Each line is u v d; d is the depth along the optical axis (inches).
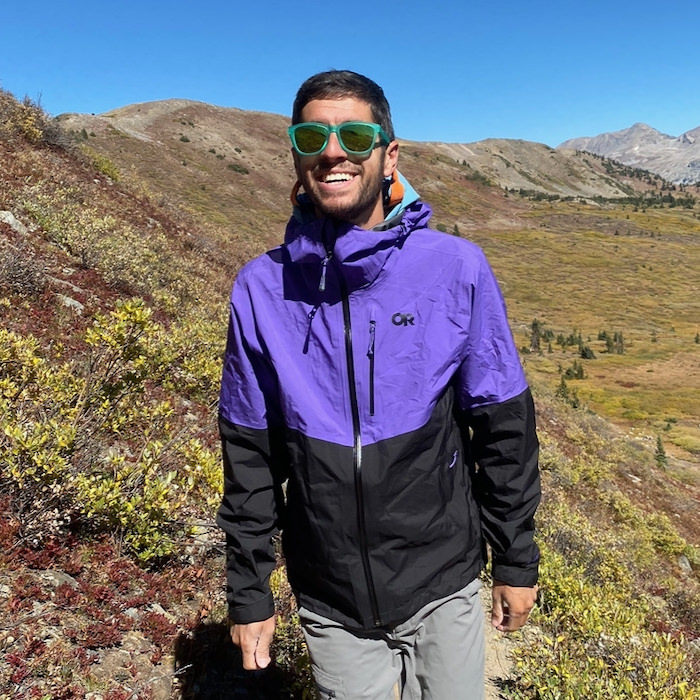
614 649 166.1
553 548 275.7
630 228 7155.5
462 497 69.7
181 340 263.9
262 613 72.1
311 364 65.2
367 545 64.1
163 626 117.4
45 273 304.5
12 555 117.0
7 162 473.4
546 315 4416.8
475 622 70.2
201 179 5068.9
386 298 64.7
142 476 146.6
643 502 713.6
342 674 69.4
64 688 94.7
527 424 67.6
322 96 65.1
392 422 63.1
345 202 63.5
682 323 4362.7
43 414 150.8
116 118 6131.9
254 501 71.4
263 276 68.4
